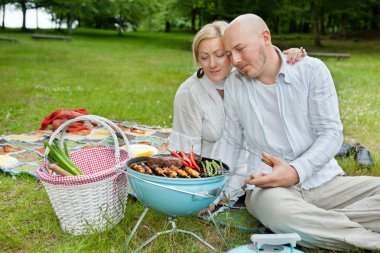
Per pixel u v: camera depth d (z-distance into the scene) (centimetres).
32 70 1285
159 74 1272
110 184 303
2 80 1059
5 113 698
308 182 304
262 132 317
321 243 271
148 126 626
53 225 313
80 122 603
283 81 301
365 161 443
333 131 295
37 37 2788
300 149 308
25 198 363
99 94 892
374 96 884
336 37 3447
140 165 277
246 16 288
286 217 271
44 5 3625
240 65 291
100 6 3788
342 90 948
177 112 361
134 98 850
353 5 2744
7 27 4366
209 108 350
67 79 1123
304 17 3772
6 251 285
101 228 305
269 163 290
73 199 292
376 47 2611
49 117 613
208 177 254
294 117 306
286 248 243
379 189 296
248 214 347
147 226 319
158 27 5616
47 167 309
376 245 263
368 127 626
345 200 303
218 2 2592
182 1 3061
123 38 3369
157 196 255
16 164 449
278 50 307
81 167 350
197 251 286
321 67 298
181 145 360
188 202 255
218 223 322
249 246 246
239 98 323
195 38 328
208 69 332
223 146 342
